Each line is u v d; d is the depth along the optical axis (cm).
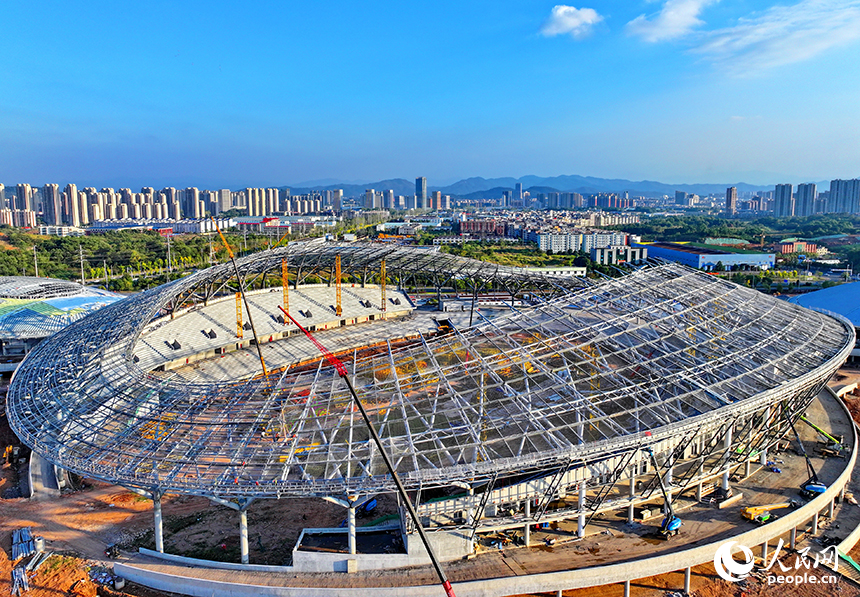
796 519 7475
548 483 7056
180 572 6700
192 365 12725
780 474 8794
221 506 8469
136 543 7481
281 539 7556
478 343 9219
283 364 13162
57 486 9038
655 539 7169
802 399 9062
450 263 17175
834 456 9344
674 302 10406
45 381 9650
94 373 9412
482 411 7475
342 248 15750
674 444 7469
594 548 6988
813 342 9781
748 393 7844
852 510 8444
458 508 6906
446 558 6769
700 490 7994
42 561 7056
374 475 6556
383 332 15838
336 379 8512
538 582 6322
